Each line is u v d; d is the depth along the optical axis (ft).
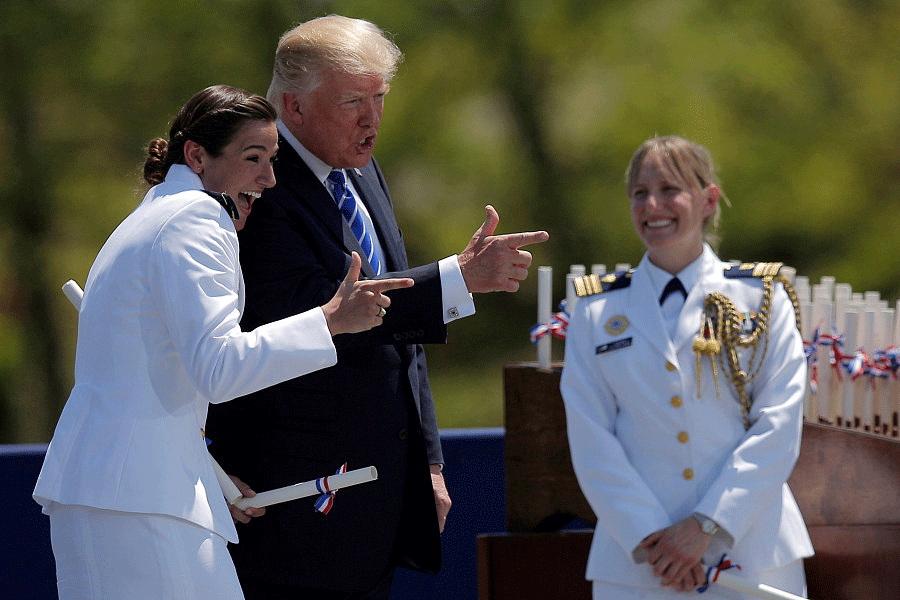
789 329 39.88
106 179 172.96
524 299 181.16
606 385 40.68
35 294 171.42
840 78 175.01
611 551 39.70
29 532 54.24
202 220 30.96
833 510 44.37
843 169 170.40
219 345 30.07
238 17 172.86
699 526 37.35
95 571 30.25
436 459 43.65
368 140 39.29
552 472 49.21
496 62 178.81
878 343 45.62
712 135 166.40
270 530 38.04
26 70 168.14
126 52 169.27
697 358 39.22
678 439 39.06
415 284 36.24
